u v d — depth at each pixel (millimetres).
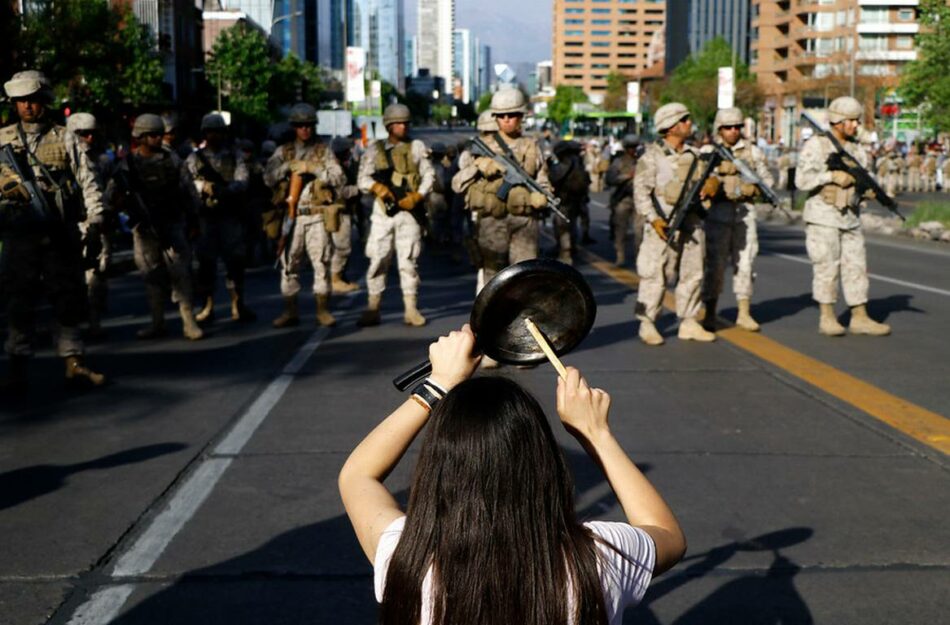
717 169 10000
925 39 32438
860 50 127562
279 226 10914
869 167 10109
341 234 14070
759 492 5445
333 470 5855
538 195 8664
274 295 13805
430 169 10664
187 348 9797
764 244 20625
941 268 16172
